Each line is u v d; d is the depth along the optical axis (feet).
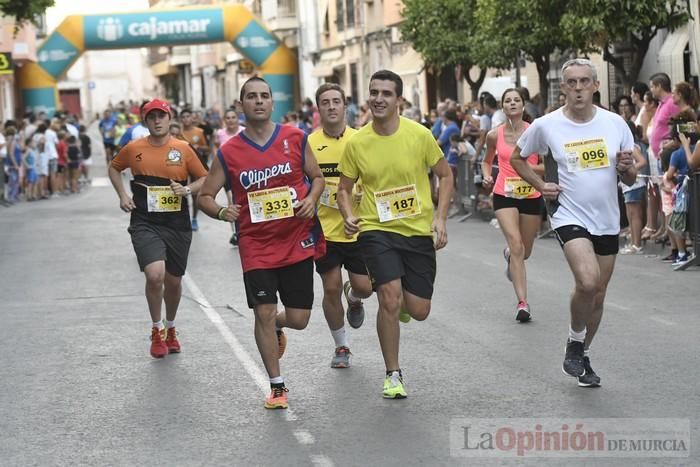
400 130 27.35
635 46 74.13
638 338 33.53
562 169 27.14
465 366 30.40
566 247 26.94
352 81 171.12
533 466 21.54
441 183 27.84
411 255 27.40
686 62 84.84
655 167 53.16
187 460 22.77
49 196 112.57
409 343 33.76
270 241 26.91
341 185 27.73
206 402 27.63
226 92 278.67
